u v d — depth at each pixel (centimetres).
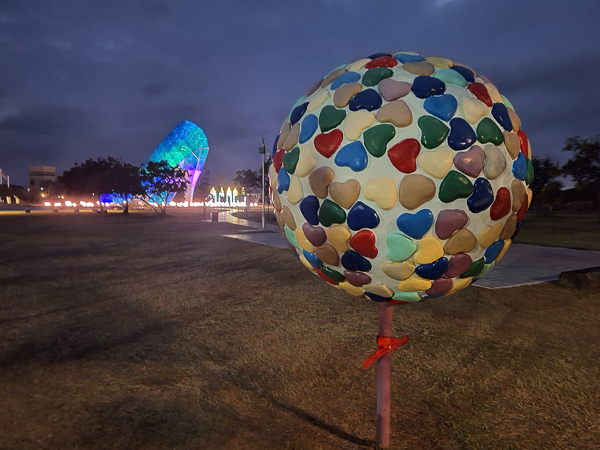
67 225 2484
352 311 602
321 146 193
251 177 5591
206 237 1717
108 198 5934
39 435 285
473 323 543
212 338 490
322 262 225
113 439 281
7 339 489
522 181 205
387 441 267
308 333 505
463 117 187
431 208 184
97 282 821
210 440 280
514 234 221
